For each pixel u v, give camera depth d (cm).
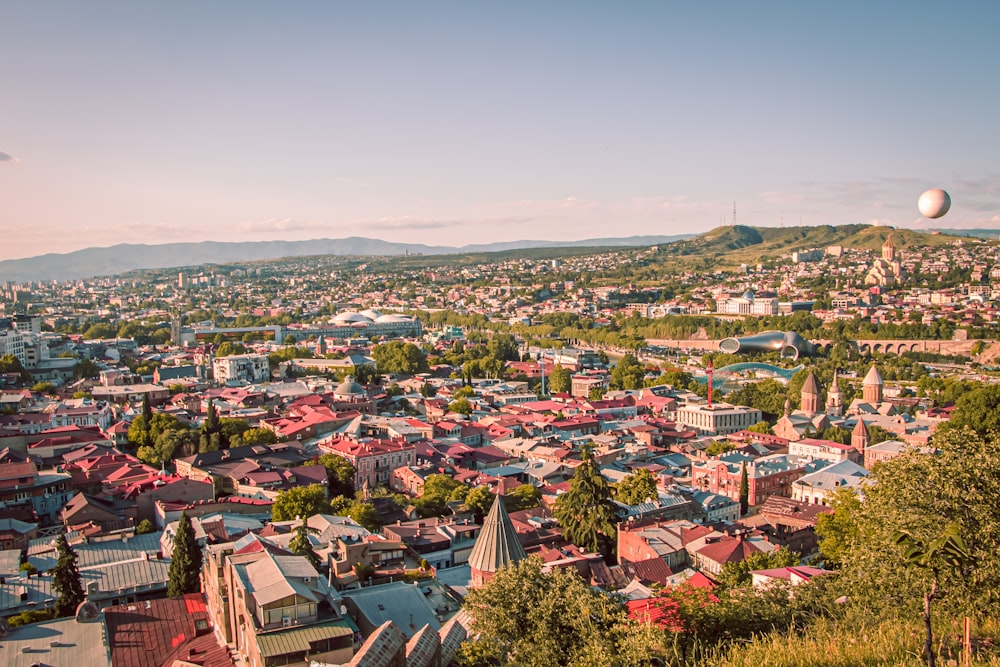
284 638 9350
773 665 5697
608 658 6344
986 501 6862
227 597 10906
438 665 6800
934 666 5294
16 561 15738
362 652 5506
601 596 7162
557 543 18275
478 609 7444
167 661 11056
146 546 16838
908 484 7156
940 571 6575
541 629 6944
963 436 7562
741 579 14762
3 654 11162
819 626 6594
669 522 18825
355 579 14038
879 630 6044
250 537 15025
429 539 17700
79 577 14075
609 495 18300
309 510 19488
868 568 7188
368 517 18962
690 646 6619
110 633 11550
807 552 18838
